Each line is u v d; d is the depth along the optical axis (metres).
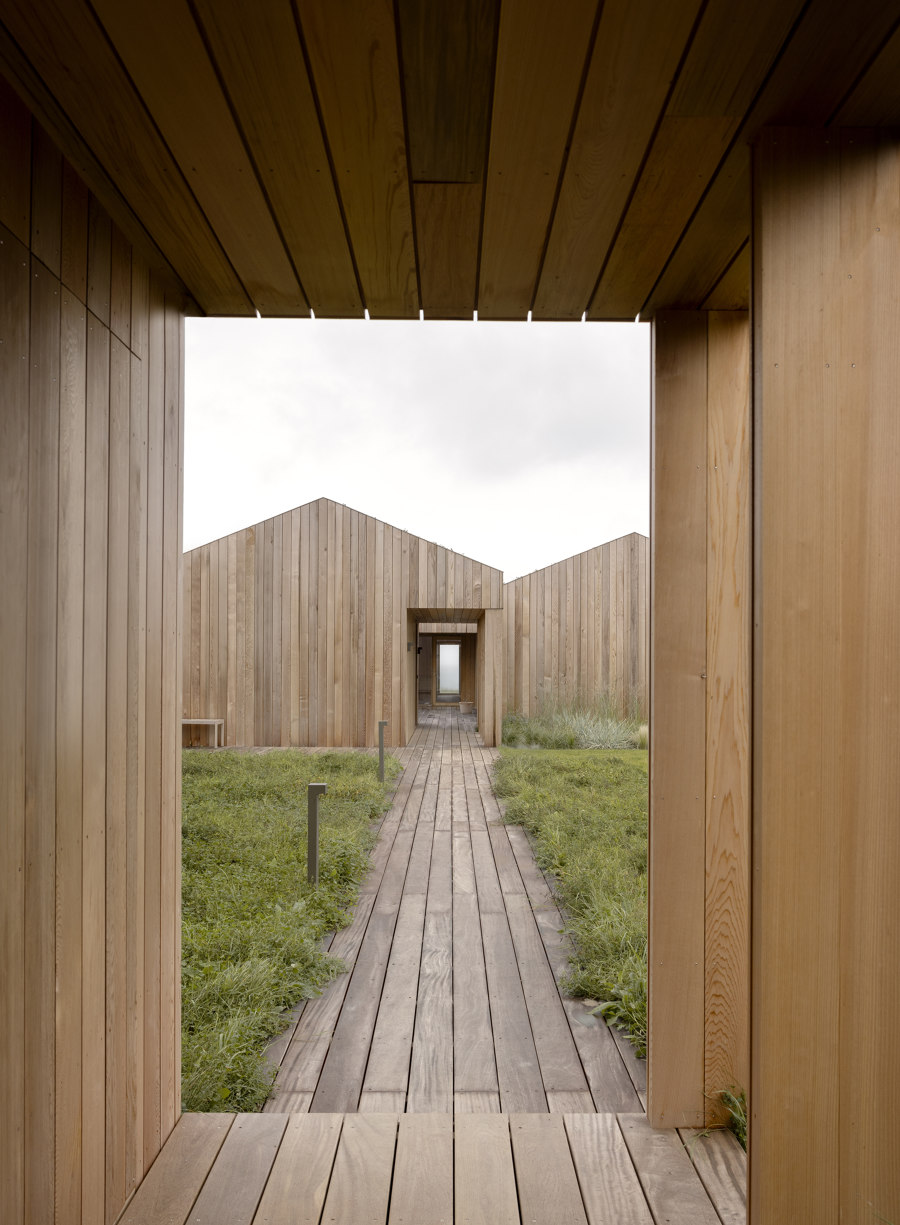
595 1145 1.80
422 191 1.43
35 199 1.20
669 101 1.17
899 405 1.21
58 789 1.27
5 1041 1.08
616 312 1.99
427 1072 2.28
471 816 6.05
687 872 1.90
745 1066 1.90
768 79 1.12
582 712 12.62
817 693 1.20
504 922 3.61
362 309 1.99
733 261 1.71
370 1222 1.52
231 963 2.91
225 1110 2.02
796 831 1.20
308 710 11.09
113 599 1.52
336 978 2.98
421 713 17.84
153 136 1.26
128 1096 1.58
